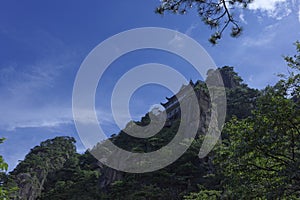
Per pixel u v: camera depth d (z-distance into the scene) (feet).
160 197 140.87
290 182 37.32
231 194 47.83
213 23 28.12
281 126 40.22
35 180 245.04
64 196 186.09
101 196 169.89
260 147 41.22
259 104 43.62
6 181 230.68
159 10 28.09
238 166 44.37
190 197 90.84
